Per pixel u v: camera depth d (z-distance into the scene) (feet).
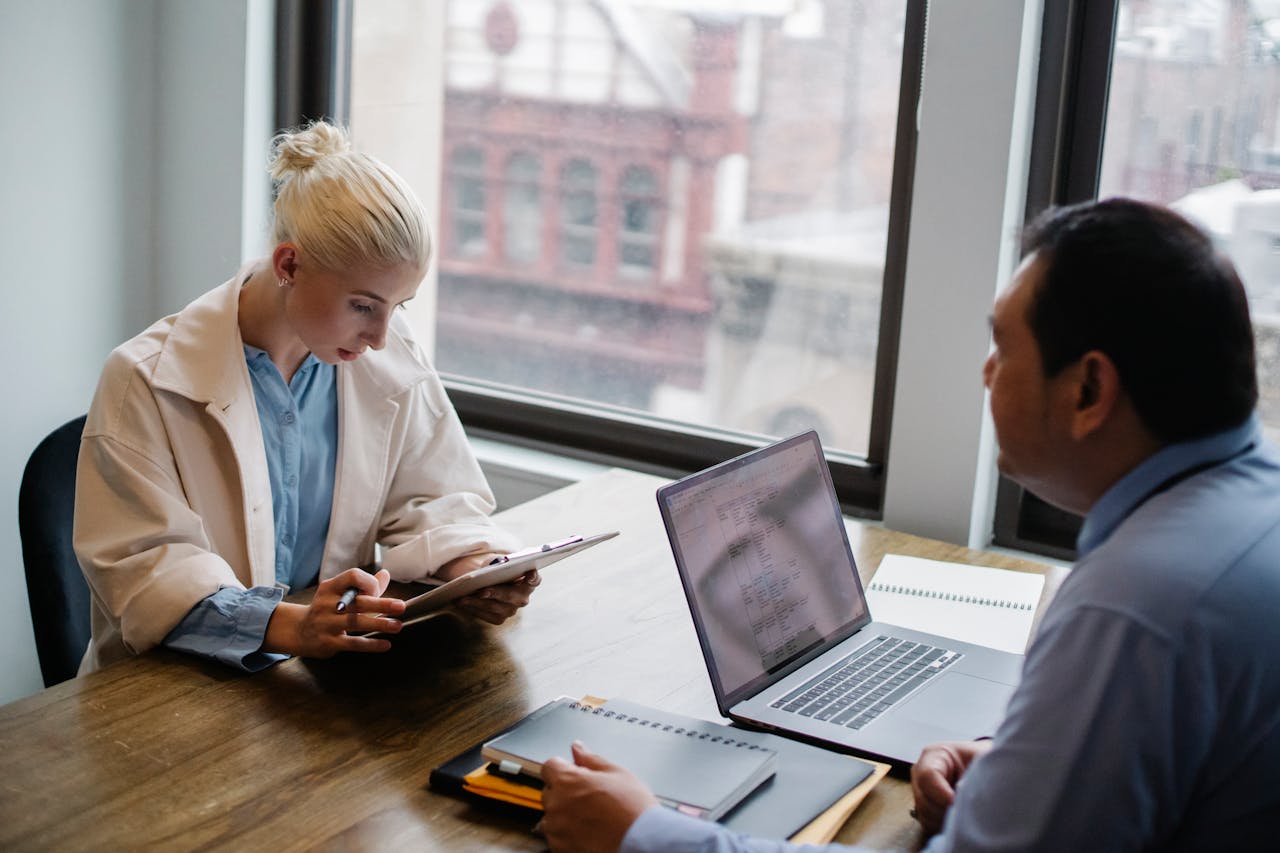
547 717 4.36
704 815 3.77
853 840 3.99
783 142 7.98
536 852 3.84
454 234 9.15
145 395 5.41
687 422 8.66
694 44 8.12
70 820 3.86
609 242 8.68
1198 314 3.07
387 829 3.91
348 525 6.12
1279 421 6.97
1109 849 2.97
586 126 8.57
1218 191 6.96
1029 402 3.30
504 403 8.96
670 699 4.88
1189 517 3.11
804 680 4.89
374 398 6.15
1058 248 3.21
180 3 8.61
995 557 6.72
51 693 4.67
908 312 7.22
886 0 7.51
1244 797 3.04
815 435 5.46
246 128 8.60
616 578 6.05
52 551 5.99
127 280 8.91
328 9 8.75
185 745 4.35
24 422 8.39
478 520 6.16
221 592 5.10
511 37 8.66
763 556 4.97
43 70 8.09
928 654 5.23
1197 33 6.84
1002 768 3.12
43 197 8.24
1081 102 7.11
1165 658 2.94
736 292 8.34
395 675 4.97
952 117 6.89
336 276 5.23
